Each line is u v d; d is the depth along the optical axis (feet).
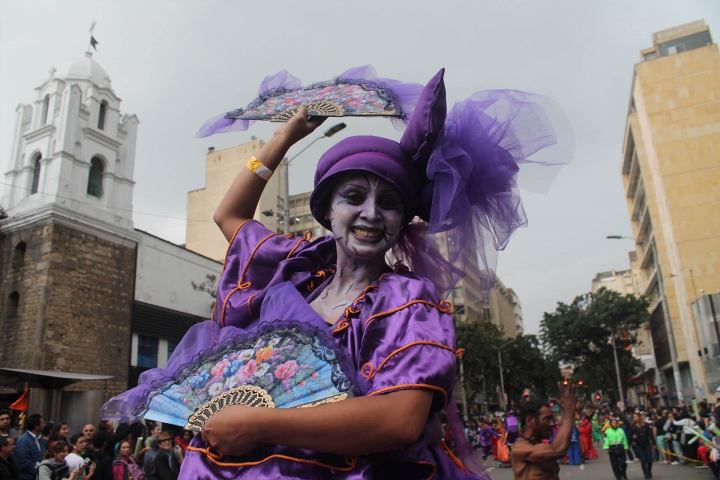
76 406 57.93
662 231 134.72
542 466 11.80
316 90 5.96
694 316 103.35
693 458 48.03
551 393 171.22
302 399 3.72
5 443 17.31
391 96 5.51
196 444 3.98
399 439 3.45
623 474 39.32
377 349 3.89
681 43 143.43
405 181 4.69
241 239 5.48
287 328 4.10
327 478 3.51
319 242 5.40
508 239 4.88
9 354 57.16
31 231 61.11
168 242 74.23
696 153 125.08
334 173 4.69
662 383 167.53
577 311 154.51
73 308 59.88
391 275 4.40
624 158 164.35
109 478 20.10
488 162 4.80
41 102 69.46
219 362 4.23
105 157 69.15
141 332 67.10
